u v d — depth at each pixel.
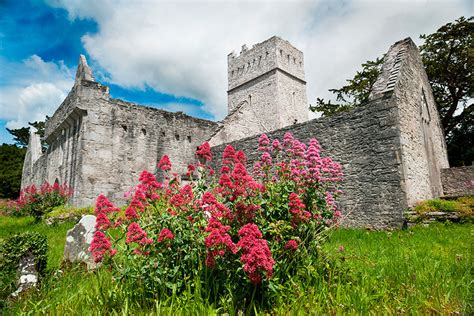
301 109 32.62
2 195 36.78
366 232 8.88
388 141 9.88
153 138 17.53
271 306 3.27
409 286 3.83
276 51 30.92
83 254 5.31
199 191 4.04
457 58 22.47
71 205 14.42
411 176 10.09
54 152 19.59
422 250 6.01
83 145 15.13
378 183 9.89
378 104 10.29
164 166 4.37
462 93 23.33
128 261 3.72
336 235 8.16
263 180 4.54
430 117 13.94
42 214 13.32
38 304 3.59
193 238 3.48
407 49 12.17
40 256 4.62
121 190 15.77
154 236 3.54
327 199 5.47
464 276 4.04
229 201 3.74
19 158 39.38
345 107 26.31
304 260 3.84
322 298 3.42
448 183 14.82
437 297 3.51
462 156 24.09
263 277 3.05
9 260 4.31
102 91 16.22
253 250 2.81
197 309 3.05
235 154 4.44
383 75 11.47
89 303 3.51
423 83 13.66
